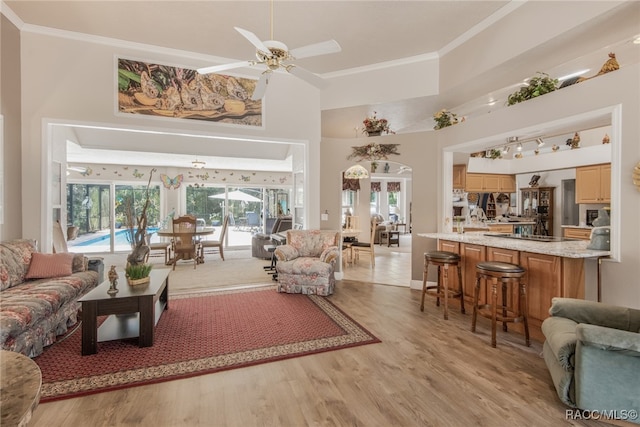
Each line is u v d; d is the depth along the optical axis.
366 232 9.35
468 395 2.16
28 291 2.95
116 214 8.43
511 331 3.28
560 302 2.41
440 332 3.24
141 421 1.88
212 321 3.47
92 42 4.19
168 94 4.57
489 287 3.57
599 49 3.43
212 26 3.97
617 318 2.21
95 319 2.70
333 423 1.87
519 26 3.52
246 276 5.71
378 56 4.78
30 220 3.91
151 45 4.44
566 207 7.83
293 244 5.14
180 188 9.10
